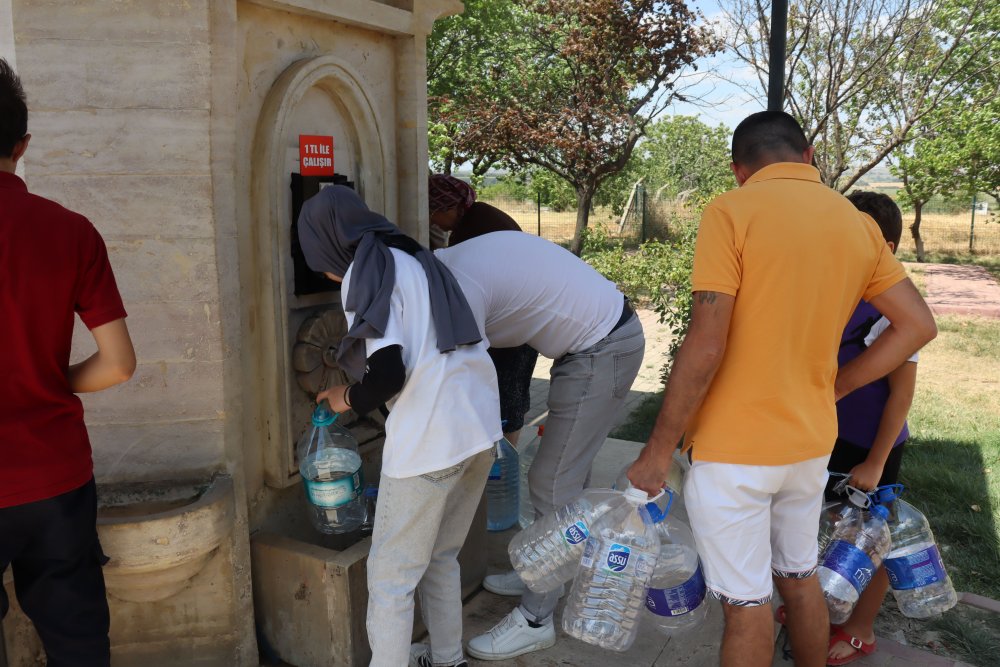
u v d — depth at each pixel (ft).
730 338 7.07
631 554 7.93
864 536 8.54
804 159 7.57
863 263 7.12
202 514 7.94
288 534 9.87
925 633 9.96
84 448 6.78
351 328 6.91
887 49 30.04
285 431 9.33
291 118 9.42
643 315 35.91
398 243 7.34
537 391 24.29
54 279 6.21
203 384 8.39
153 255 8.13
